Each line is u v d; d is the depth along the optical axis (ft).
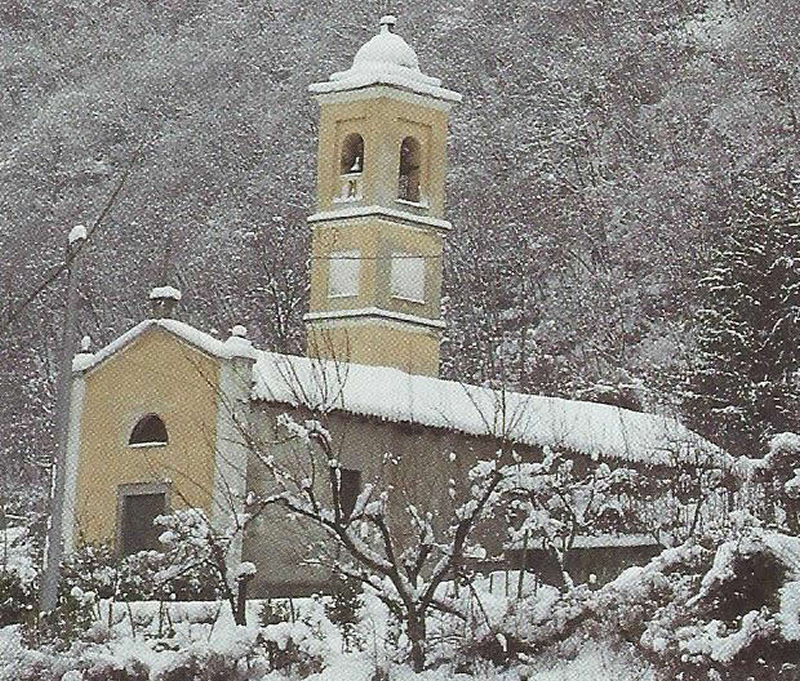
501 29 379.76
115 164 368.68
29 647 110.52
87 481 177.58
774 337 206.49
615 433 178.91
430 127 206.08
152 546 172.65
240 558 158.40
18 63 411.54
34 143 373.61
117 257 337.11
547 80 360.07
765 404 200.03
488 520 154.51
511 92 361.92
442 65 374.22
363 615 118.01
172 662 104.94
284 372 166.20
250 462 163.22
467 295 297.12
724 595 101.14
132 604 131.03
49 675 105.09
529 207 324.19
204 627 117.60
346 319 198.90
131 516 174.70
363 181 202.08
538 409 179.01
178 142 368.07
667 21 365.20
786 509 121.19
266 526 160.86
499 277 303.68
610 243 310.86
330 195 204.33
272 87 385.50
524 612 108.17
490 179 333.21
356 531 121.39
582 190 326.44
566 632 107.24
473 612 108.37
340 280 201.16
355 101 204.33
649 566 108.68
